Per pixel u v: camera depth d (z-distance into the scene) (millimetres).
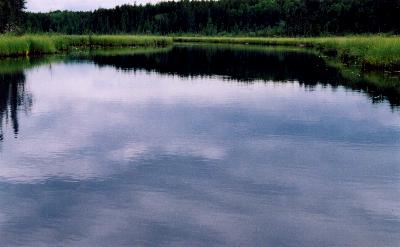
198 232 5973
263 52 50594
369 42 31391
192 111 14164
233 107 14820
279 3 128125
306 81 22188
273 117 13125
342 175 8203
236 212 6613
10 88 20000
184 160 9125
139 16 129875
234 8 131125
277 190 7484
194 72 27531
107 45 67188
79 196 7254
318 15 96875
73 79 23547
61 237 5848
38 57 40594
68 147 10117
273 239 5785
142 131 11523
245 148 9930
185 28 127188
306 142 10375
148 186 7680
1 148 10039
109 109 14633
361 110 14039
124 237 5840
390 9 78938
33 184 7805
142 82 22234
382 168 8562
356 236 5871
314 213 6578
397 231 6004
